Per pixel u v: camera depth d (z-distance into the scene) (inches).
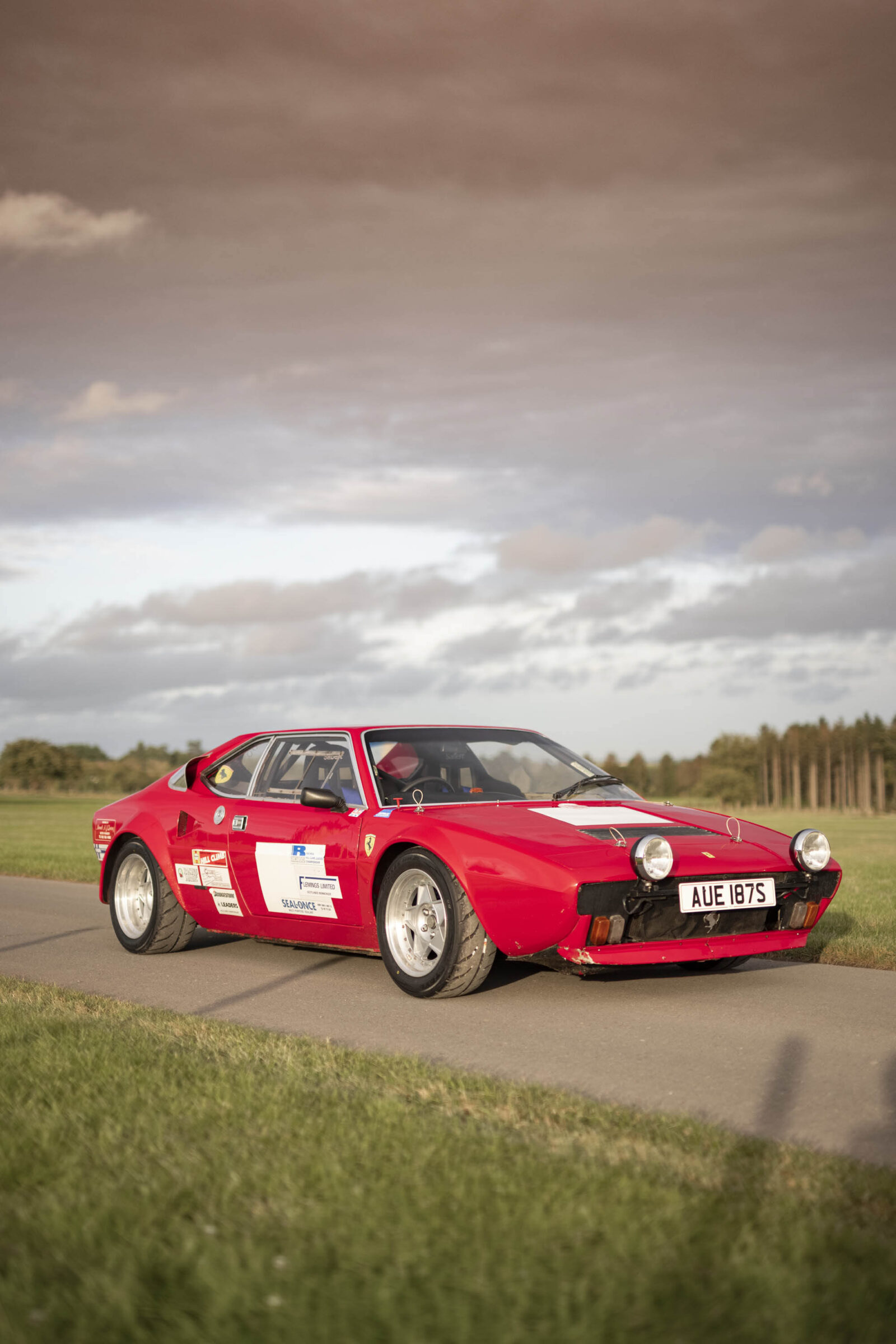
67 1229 104.5
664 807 261.1
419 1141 127.6
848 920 347.9
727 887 218.8
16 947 309.7
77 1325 87.6
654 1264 96.1
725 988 241.3
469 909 221.5
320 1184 114.3
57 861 611.2
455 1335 85.0
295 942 271.4
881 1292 90.8
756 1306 88.9
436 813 235.9
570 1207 107.7
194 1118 137.3
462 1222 104.5
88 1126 135.0
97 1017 201.6
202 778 299.7
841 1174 120.4
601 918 206.2
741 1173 120.2
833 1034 197.0
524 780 264.1
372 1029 202.2
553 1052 183.9
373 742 263.6
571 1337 84.7
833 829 1990.7
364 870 241.1
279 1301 90.0
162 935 293.7
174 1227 104.8
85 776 5369.1
